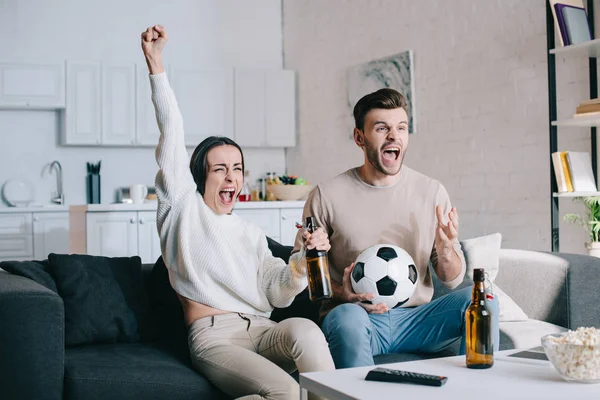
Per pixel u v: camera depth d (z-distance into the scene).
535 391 1.55
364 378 1.69
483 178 4.57
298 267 2.34
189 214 2.40
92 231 4.86
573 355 1.60
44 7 6.25
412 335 2.40
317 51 6.42
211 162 2.44
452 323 2.34
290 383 2.05
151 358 2.35
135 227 5.00
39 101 5.88
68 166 6.30
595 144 3.79
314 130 6.48
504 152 4.41
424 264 2.52
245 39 6.94
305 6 6.60
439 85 4.93
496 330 2.18
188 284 2.39
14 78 5.81
